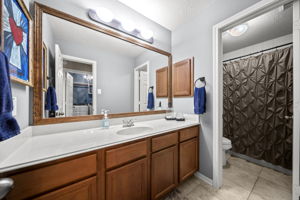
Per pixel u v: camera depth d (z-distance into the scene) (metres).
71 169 0.70
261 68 1.93
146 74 1.75
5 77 0.45
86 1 1.20
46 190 0.63
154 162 1.12
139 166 1.01
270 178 1.60
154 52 1.82
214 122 1.42
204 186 1.45
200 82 1.59
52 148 0.74
